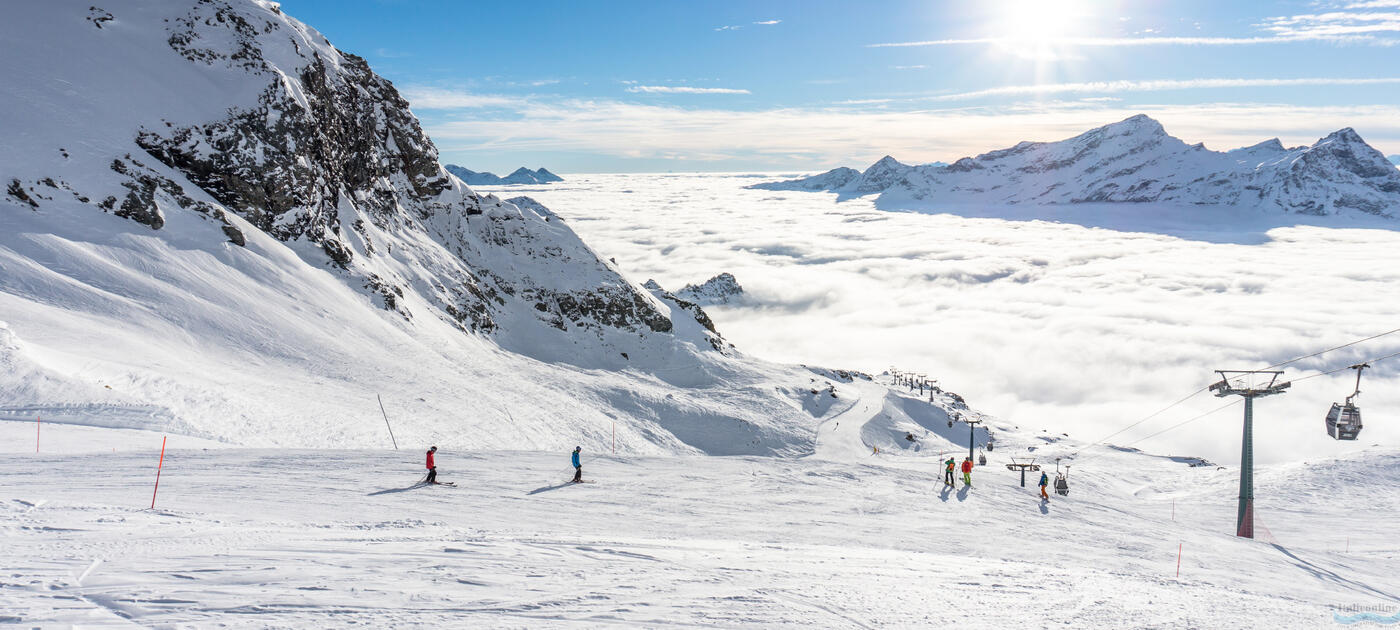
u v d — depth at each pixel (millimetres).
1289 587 21062
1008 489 35531
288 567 12133
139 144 82500
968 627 11945
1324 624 13953
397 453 32469
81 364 42344
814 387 129375
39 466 24672
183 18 98688
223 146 87938
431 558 13797
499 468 30547
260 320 68312
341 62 126500
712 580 13812
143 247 70312
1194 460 91938
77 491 20219
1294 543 37875
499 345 115062
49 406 35500
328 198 101188
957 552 21984
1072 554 23062
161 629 8594
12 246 60750
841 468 36250
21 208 66375
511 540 16562
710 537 21359
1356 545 37312
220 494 21750
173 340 57594
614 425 83750
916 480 34969
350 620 9508
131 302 60812
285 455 30078
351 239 103188
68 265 62031
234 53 98375
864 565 16922
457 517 21312
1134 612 13695
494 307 127375
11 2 87562
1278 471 61656
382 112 132875
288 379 57719
